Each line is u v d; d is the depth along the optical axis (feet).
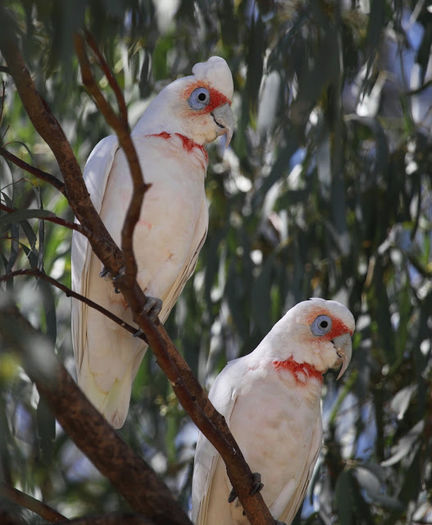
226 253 35.14
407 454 33.17
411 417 35.68
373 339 35.06
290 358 26.17
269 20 30.76
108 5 13.67
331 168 30.76
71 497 32.40
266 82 28.40
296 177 36.09
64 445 34.91
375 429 36.01
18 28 14.88
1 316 14.29
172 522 16.49
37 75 18.70
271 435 25.39
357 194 34.96
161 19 20.86
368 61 26.53
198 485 25.27
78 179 17.33
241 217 35.88
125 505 32.24
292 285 32.71
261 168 37.17
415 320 34.04
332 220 32.27
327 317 26.50
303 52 26.58
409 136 36.06
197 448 25.66
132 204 14.62
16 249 19.13
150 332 17.26
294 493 26.50
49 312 19.24
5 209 17.10
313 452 26.30
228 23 25.21
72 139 35.17
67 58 12.62
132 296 16.55
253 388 25.70
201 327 35.40
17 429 25.00
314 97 21.86
